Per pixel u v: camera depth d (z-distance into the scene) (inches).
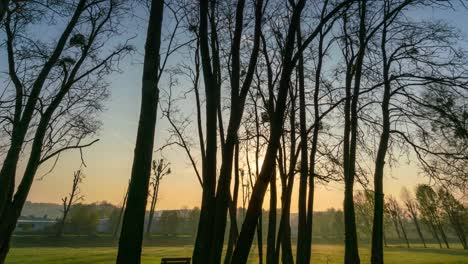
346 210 514.6
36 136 466.3
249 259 1272.1
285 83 205.5
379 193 550.0
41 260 1190.3
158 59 235.1
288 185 366.6
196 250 231.8
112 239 2652.6
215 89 250.1
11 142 450.9
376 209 545.6
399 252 2087.8
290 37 213.0
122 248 191.9
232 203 389.4
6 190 435.5
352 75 540.4
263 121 444.1
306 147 455.5
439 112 419.8
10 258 1258.0
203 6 257.0
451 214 2306.8
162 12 247.0
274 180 458.3
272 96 351.9
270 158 193.8
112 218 3336.6
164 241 2736.2
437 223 2768.2
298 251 468.4
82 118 565.0
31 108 466.9
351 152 518.0
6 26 502.3
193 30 408.2
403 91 446.3
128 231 194.9
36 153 461.1
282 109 202.4
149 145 212.1
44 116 476.7
